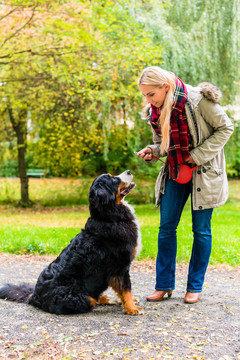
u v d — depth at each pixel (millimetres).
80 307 3324
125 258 3363
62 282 3359
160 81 3141
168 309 3420
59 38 10102
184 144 3299
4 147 17250
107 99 11914
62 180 20328
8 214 14328
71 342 2699
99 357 2453
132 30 11516
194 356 2410
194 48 12664
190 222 10188
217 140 3295
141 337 2760
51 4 9547
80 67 10852
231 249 6164
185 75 12875
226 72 13188
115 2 11125
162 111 3217
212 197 3412
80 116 14570
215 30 12633
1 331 2941
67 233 7965
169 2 12500
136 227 3545
